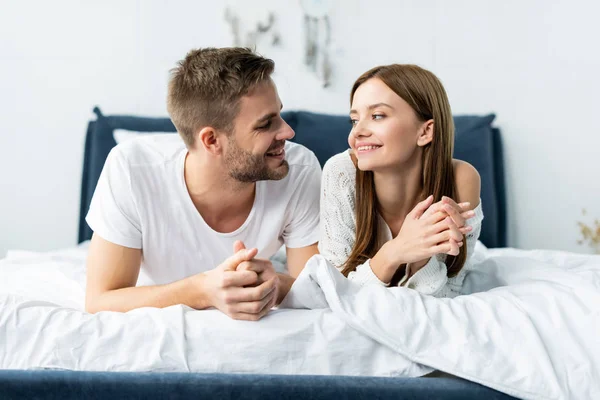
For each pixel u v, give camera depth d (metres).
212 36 3.21
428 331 1.16
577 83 3.13
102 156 3.04
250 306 1.18
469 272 1.72
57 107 3.24
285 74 3.20
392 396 1.08
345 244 1.63
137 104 3.23
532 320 1.19
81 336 1.17
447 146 1.57
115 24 3.21
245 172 1.53
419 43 3.18
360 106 1.53
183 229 1.61
